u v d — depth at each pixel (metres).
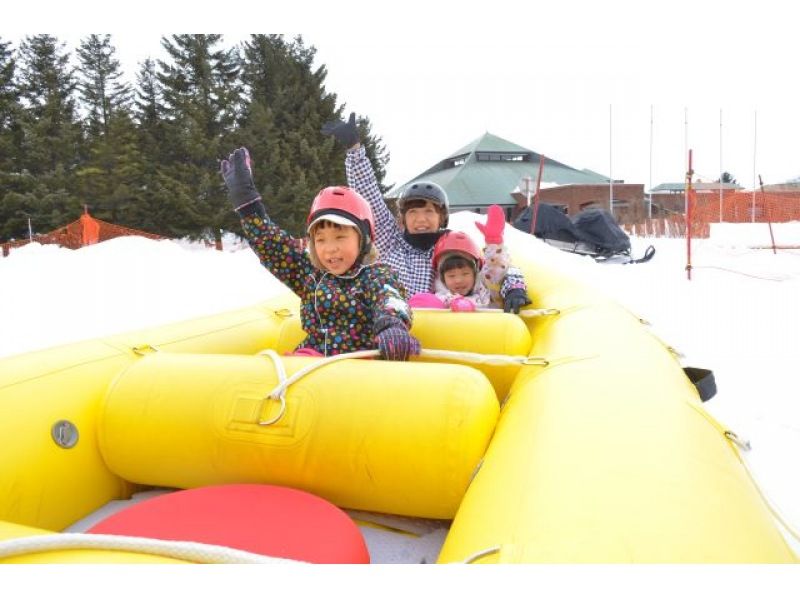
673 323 5.19
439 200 3.24
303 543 1.21
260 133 27.69
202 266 8.35
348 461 1.43
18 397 1.54
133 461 1.61
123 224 27.06
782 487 2.13
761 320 5.26
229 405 1.53
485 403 1.47
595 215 11.59
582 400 1.43
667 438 1.21
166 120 28.55
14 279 6.55
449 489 1.38
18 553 0.81
